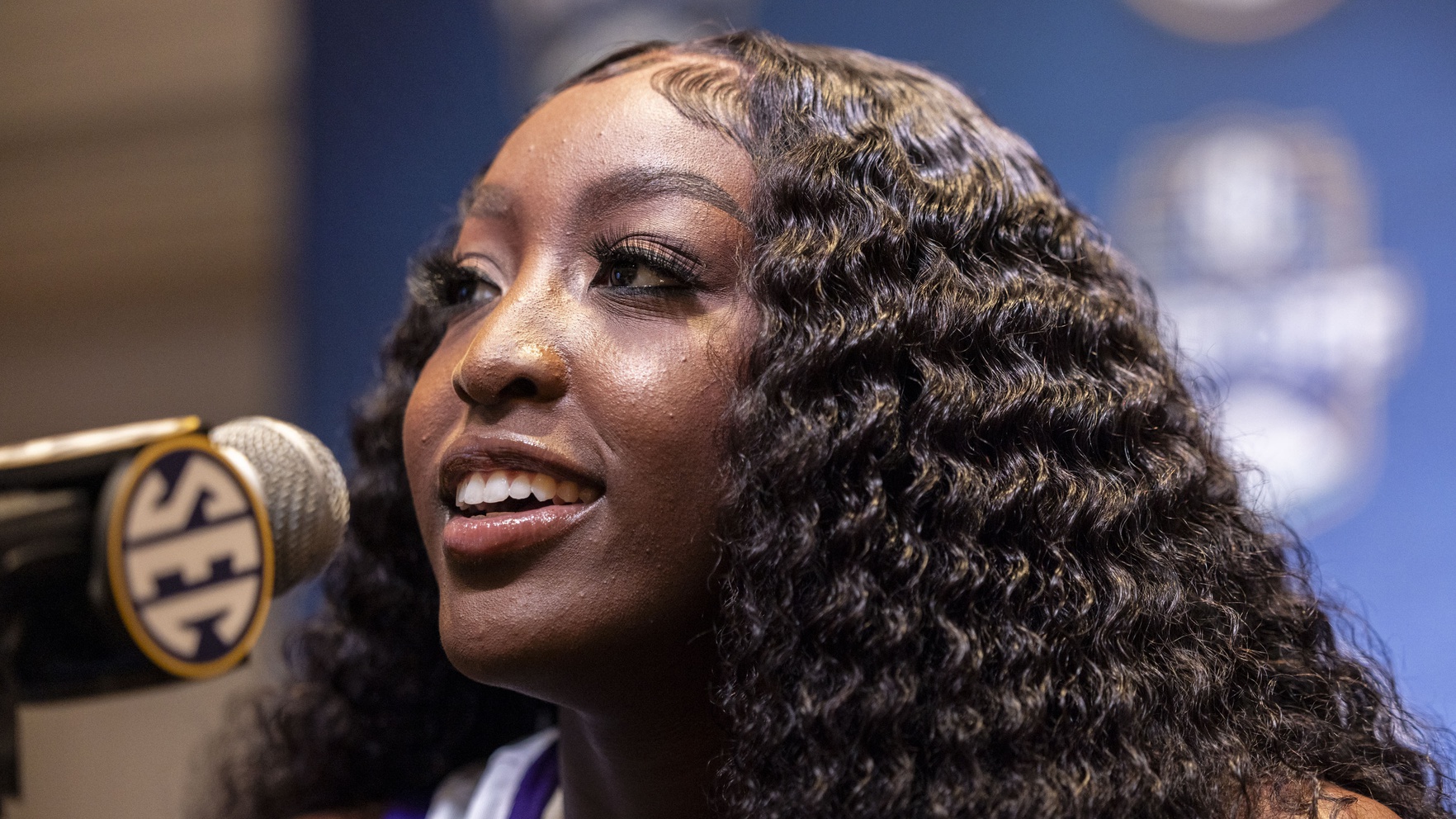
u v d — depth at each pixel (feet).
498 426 2.67
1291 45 6.48
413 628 3.73
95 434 2.23
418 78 7.73
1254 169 6.49
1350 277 6.32
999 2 6.88
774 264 2.73
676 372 2.64
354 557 3.70
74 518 2.10
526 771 3.52
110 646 2.15
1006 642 2.63
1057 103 6.80
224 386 9.68
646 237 2.72
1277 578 3.16
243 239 9.69
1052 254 3.05
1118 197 6.69
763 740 2.60
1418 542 6.15
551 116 2.99
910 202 2.90
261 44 9.63
